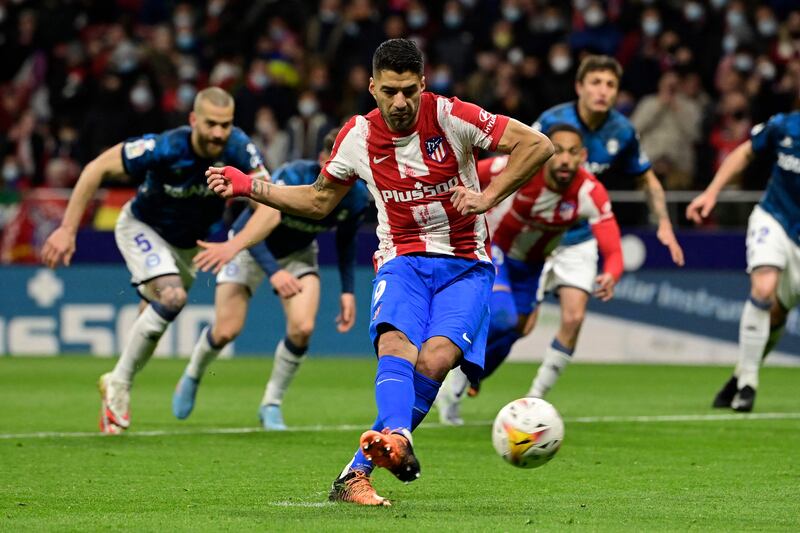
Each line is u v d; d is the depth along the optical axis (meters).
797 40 70.25
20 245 59.47
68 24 78.12
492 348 34.31
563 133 32.12
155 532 18.03
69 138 68.19
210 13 79.44
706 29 70.69
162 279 31.70
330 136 31.12
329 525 18.50
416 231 21.03
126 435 31.45
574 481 24.28
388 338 20.14
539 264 34.59
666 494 22.59
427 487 23.41
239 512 19.97
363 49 71.69
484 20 73.19
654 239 57.03
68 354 59.41
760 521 19.48
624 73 67.06
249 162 30.81
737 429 33.34
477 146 20.66
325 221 32.72
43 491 22.58
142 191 32.22
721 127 63.84
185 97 71.12
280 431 32.59
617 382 48.69
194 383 34.16
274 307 59.69
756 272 37.47
